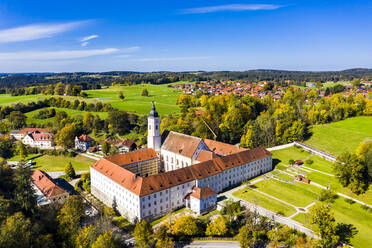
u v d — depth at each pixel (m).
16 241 71.69
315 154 163.25
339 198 110.88
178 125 188.00
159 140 143.00
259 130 179.88
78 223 88.06
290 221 94.62
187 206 105.75
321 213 80.81
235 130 193.75
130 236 90.25
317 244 78.50
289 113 195.12
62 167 166.50
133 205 96.38
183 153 131.12
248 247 80.75
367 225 93.38
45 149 194.75
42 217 90.25
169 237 84.56
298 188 120.56
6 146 187.62
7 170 121.31
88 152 189.50
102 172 114.88
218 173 115.81
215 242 85.38
